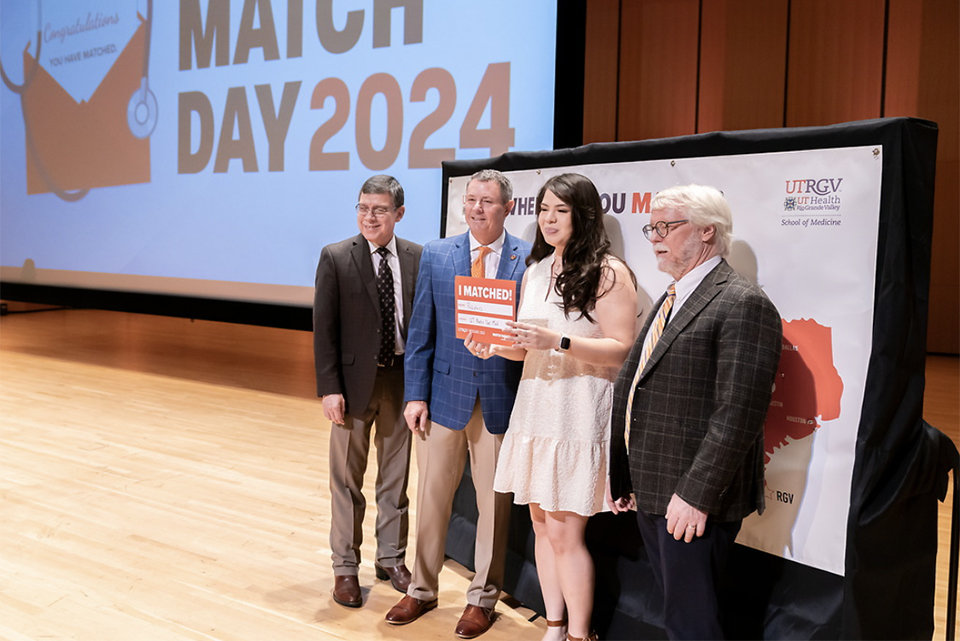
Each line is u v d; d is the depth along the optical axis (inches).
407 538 120.1
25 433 196.4
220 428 206.7
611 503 82.7
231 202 248.1
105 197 282.5
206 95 251.6
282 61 233.5
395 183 104.6
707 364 72.9
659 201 75.1
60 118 294.2
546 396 85.9
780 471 83.3
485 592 101.3
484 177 93.7
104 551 124.6
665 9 412.8
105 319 445.4
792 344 81.9
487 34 191.5
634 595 96.9
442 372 98.2
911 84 368.2
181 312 263.9
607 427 85.7
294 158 232.5
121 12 271.4
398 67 209.2
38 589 110.3
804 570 82.4
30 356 313.9
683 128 414.0
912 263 75.2
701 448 70.4
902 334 74.0
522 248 97.0
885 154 74.8
